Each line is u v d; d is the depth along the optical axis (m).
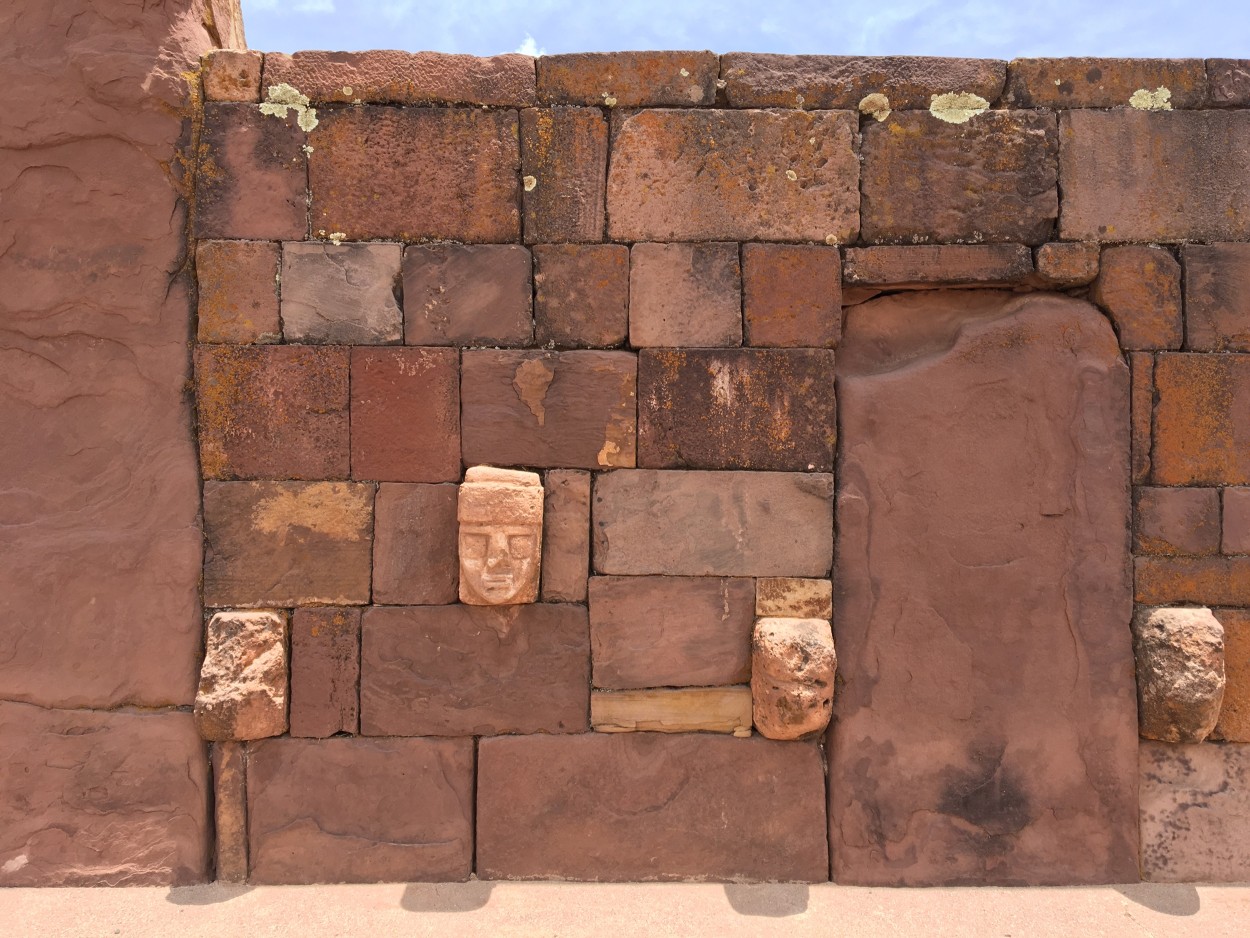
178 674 3.45
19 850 3.40
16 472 3.46
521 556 3.34
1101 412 3.51
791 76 3.53
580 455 3.50
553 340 3.51
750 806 3.50
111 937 3.06
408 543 3.49
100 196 3.45
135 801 3.43
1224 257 3.52
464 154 3.50
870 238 3.53
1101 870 3.46
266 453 3.47
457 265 3.50
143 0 3.44
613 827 3.49
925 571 3.52
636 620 3.51
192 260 3.48
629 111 3.53
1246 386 3.51
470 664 3.50
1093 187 3.52
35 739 3.43
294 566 3.48
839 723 3.51
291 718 3.47
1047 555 3.51
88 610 3.45
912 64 3.53
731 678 3.52
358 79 3.47
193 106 3.46
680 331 3.51
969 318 3.62
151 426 3.46
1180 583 3.51
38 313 3.44
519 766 3.49
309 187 3.48
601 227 3.51
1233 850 3.47
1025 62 3.54
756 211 3.51
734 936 3.11
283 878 3.44
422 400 3.49
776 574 3.51
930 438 3.53
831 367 3.52
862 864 3.48
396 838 3.48
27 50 3.45
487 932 3.12
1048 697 3.50
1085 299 3.63
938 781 3.50
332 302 3.48
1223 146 3.53
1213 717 3.39
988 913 3.26
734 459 3.50
